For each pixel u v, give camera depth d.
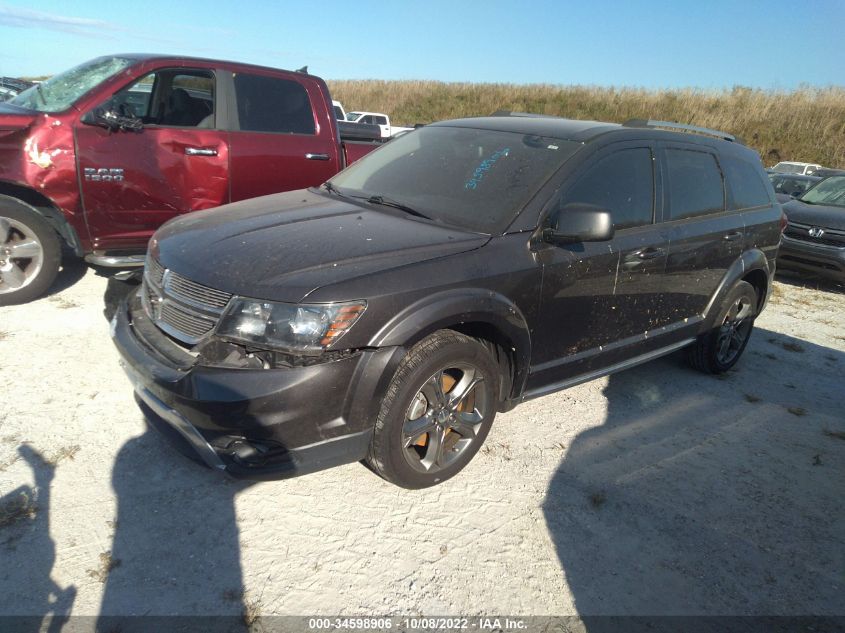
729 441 3.96
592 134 3.73
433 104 36.97
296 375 2.50
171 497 2.85
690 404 4.44
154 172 4.98
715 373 5.02
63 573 2.38
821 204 9.48
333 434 2.64
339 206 3.56
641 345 4.08
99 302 4.96
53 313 4.67
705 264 4.35
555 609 2.48
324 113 5.93
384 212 3.46
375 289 2.64
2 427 3.23
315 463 2.66
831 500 3.42
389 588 2.48
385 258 2.81
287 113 5.72
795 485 3.53
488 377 3.12
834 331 6.65
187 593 2.35
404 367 2.75
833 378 5.24
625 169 3.80
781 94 32.38
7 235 4.61
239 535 2.67
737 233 4.60
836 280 8.62
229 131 5.36
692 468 3.60
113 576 2.39
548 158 3.55
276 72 5.71
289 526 2.75
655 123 4.28
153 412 3.08
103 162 4.75
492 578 2.60
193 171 5.17
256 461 2.59
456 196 3.49
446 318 2.80
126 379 3.83
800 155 29.16
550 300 3.31
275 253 2.80
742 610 2.58
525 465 3.42
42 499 2.75
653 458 3.65
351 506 2.92
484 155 3.75
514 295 3.12
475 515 2.96
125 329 3.04
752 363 5.41
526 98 36.25
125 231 5.00
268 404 2.48
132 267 5.40
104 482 2.90
